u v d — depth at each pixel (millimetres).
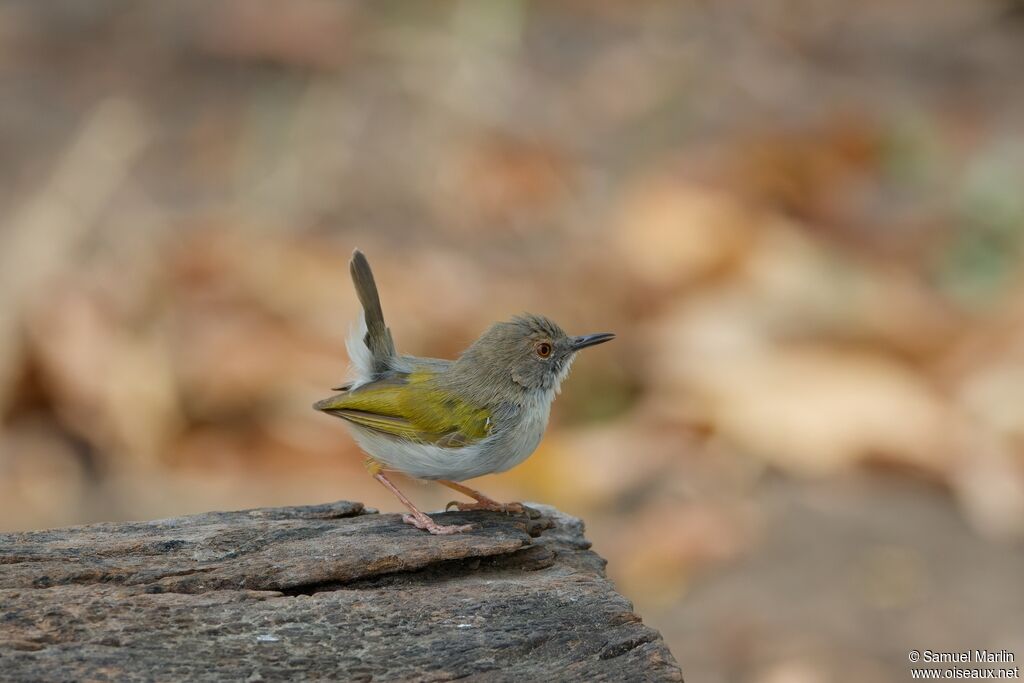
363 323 8383
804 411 13352
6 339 13102
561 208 17734
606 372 14398
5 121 18031
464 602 6473
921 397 13562
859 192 18172
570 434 13734
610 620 6383
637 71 20781
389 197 17656
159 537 6715
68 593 6168
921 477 13055
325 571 6512
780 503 12477
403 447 8023
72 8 21609
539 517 7688
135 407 12867
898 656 10164
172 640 5941
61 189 16234
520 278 16047
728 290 15375
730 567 11555
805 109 20094
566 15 22578
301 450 12844
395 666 5934
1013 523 12234
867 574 11305
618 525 12375
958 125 19844
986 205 17141
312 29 20438
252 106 19172
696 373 13969
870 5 23828
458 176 18094
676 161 18156
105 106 18484
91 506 11836
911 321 14750
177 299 14266
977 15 23578
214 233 15562
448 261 16219
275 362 13430
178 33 20828
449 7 21125
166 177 17469
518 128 19078
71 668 5668
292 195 17344
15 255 14844
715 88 20609
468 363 8164
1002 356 14406
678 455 13312
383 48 20438
